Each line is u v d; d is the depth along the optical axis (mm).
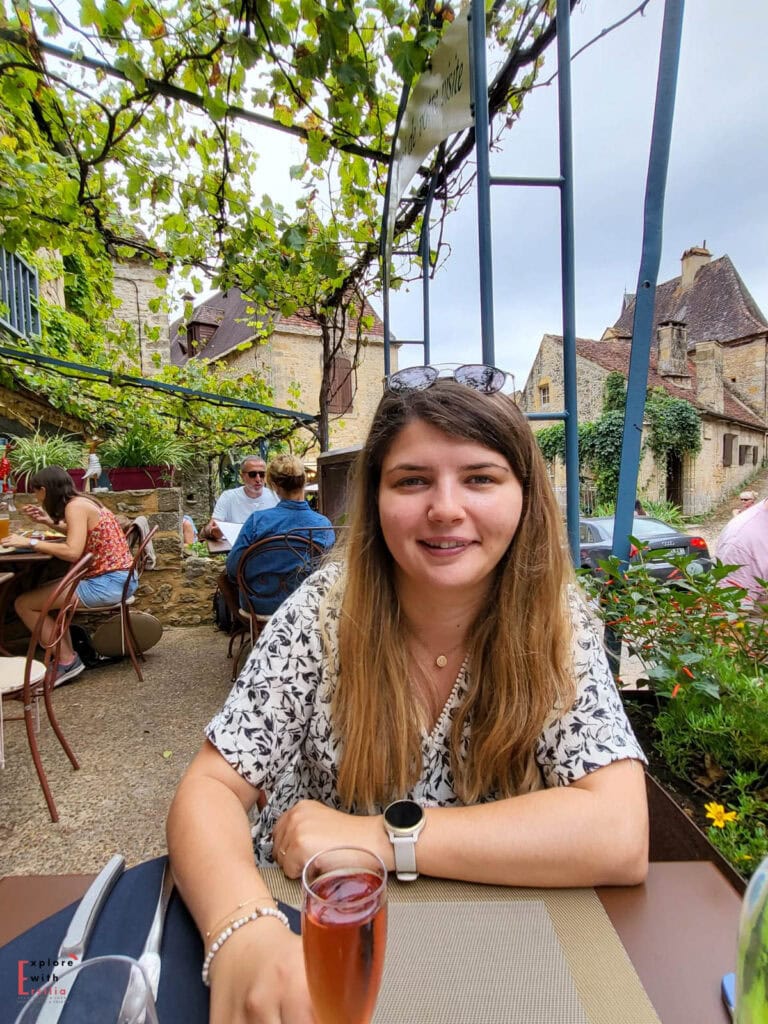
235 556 3115
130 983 526
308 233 2932
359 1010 541
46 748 2660
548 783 992
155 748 2652
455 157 2621
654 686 1573
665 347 19922
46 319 6555
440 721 1031
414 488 946
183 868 754
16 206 2738
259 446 6582
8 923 720
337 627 1062
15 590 4016
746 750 1295
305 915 542
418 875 781
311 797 1114
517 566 1015
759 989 425
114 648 3588
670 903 730
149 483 4715
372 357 13492
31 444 4762
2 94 2305
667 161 1637
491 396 972
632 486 1825
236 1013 588
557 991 600
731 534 2357
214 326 16969
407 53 1982
